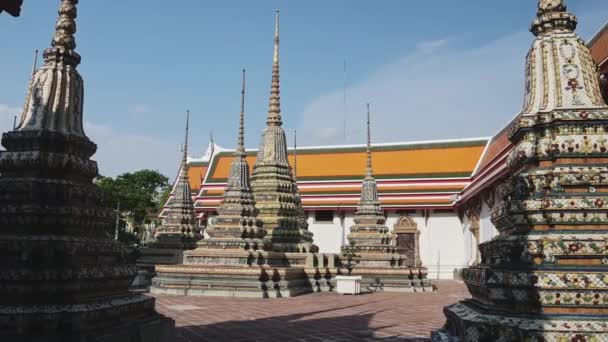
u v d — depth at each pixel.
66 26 8.52
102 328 7.26
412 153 50.53
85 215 7.71
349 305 19.20
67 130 8.03
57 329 6.77
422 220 46.81
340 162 51.75
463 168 47.62
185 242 32.50
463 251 45.34
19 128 7.92
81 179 8.12
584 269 6.61
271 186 27.56
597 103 7.37
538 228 7.10
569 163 7.14
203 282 22.34
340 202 47.88
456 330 8.02
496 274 7.11
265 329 12.54
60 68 8.27
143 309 8.38
